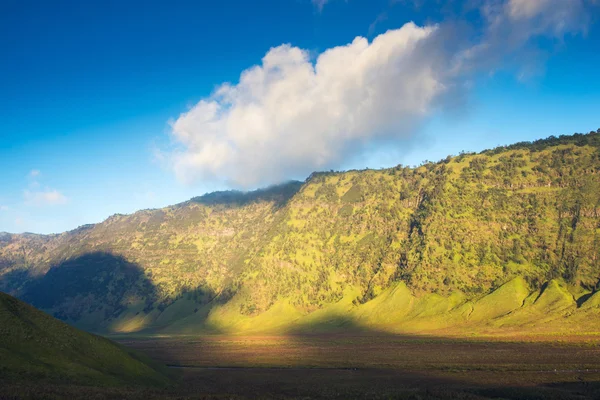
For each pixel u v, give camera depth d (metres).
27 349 121.00
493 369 163.62
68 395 98.81
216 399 111.62
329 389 137.50
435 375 159.88
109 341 159.62
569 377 142.25
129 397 105.69
